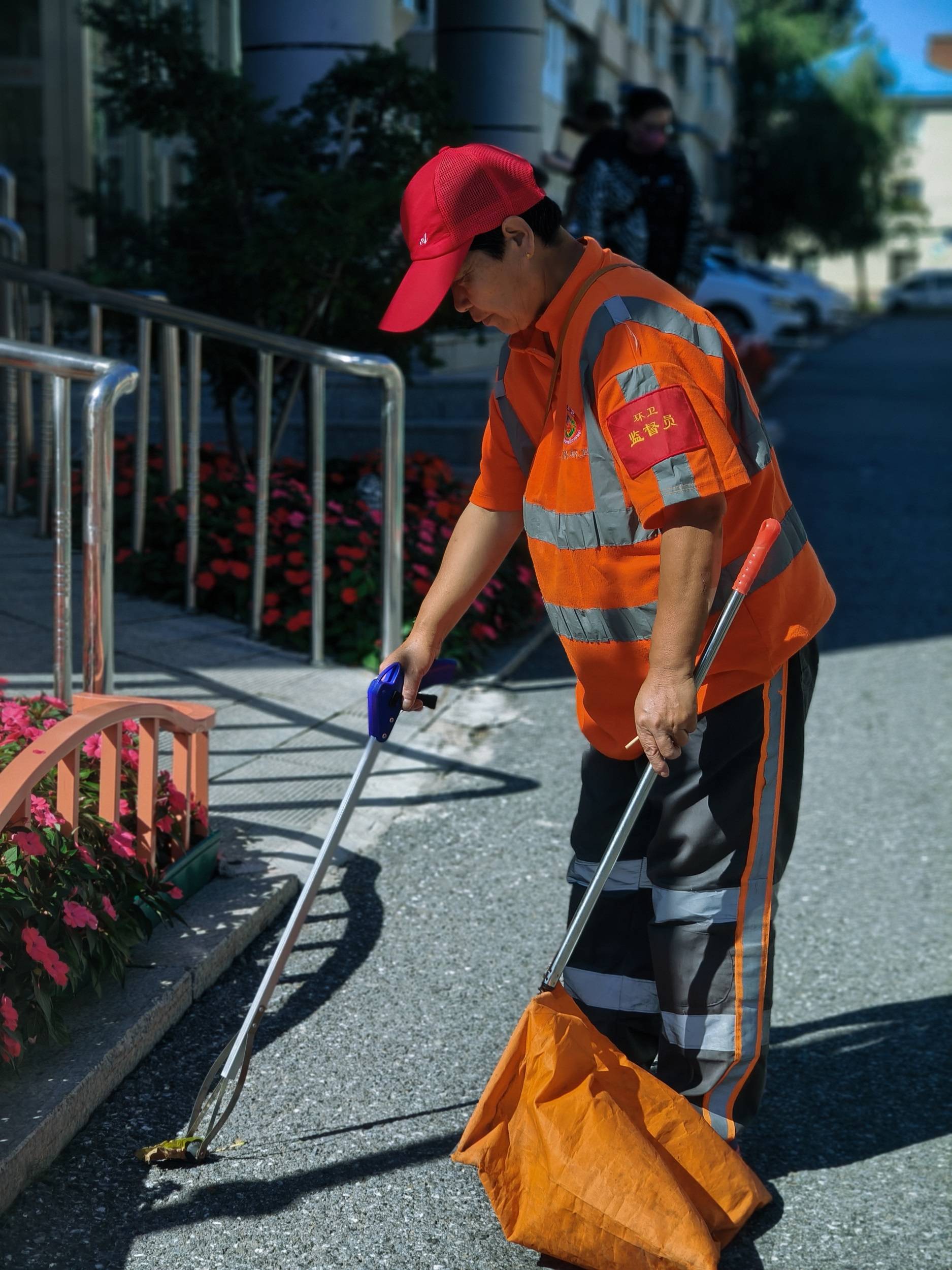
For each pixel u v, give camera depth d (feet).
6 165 36.27
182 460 22.20
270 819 12.96
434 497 22.59
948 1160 8.91
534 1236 7.54
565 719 17.11
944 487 37.29
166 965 10.07
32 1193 7.96
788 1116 9.36
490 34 34.55
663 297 7.52
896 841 14.19
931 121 211.61
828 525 31.83
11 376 21.47
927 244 214.69
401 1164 8.52
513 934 11.50
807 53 154.40
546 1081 7.57
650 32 96.89
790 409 57.16
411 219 7.57
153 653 17.11
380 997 10.41
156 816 10.96
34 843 8.52
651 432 7.22
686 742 7.50
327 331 21.81
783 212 155.94
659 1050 8.37
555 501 7.88
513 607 20.90
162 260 21.85
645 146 24.44
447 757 15.38
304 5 24.62
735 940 7.98
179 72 20.88
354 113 21.88
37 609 17.53
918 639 22.26
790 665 8.20
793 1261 7.92
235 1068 8.30
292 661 17.54
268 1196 8.16
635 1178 7.41
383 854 12.77
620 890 8.43
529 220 7.53
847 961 11.62
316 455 17.12
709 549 7.24
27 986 8.55
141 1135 8.58
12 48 35.91
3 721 10.62
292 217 19.79
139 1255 7.61
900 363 84.43
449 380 28.48
